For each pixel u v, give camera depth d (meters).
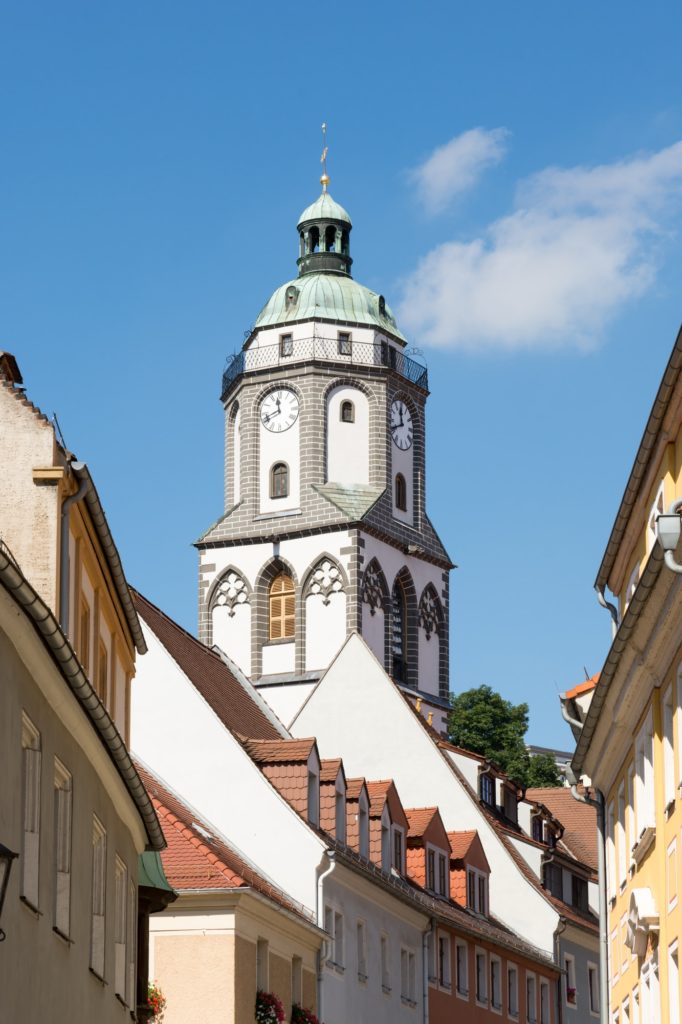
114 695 37.75
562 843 90.69
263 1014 46.31
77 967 28.84
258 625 120.62
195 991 44.50
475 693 128.62
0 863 19.48
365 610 119.94
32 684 25.06
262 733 62.56
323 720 74.56
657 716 34.78
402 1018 60.72
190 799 54.50
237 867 48.47
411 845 66.50
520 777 125.94
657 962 35.31
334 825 56.94
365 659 74.69
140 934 38.81
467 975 67.94
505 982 71.81
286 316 126.44
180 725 55.31
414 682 122.75
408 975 62.09
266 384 125.19
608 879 44.66
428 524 126.69
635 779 38.56
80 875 29.20
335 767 57.62
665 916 34.25
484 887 72.69
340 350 125.44
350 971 55.72
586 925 80.75
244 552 122.19
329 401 124.56
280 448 123.88
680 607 31.42
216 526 123.25
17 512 31.59
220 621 121.88
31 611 23.28
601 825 44.91
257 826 53.94
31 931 24.88
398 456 126.06
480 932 68.31
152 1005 43.00
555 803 97.19
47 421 31.95
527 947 74.31
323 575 119.88
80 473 31.91
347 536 119.75
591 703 40.50
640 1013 38.22
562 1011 78.06
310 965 51.84
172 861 45.59
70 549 32.47
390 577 122.19
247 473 124.00
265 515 122.88
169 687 55.69
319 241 131.88
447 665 125.75
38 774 25.59
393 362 127.00
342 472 123.75
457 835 71.62
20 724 24.08
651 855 36.34
